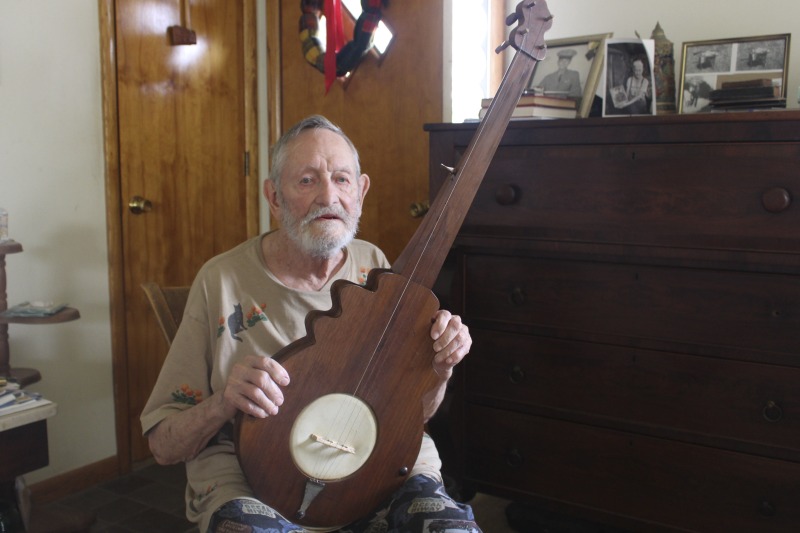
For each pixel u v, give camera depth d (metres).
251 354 1.32
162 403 1.30
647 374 1.67
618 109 1.85
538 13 1.37
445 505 1.18
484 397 1.88
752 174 1.49
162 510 2.33
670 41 2.06
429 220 1.27
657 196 1.59
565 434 1.79
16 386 1.89
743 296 1.56
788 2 2.00
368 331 1.21
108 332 2.47
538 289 1.77
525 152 1.73
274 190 1.36
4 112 2.15
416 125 2.48
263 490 1.15
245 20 2.78
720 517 1.64
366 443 1.21
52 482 2.35
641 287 1.66
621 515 1.75
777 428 1.56
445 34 2.37
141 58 2.47
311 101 2.73
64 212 2.31
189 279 2.71
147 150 2.52
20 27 2.16
